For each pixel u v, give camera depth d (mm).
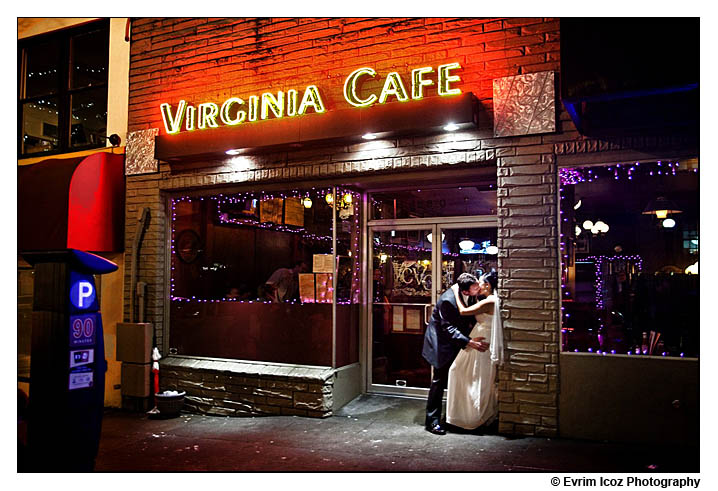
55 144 9391
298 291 7516
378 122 6586
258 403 7387
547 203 6047
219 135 7512
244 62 7852
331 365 7234
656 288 5672
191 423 7141
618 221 5840
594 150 5891
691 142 5539
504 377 6102
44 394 4379
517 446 5672
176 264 8344
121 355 7992
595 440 5750
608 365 5738
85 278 4578
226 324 7949
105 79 8984
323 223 7406
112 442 6285
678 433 5469
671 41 4836
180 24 8336
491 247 7184
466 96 6184
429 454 5531
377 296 7809
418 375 7535
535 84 6137
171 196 8406
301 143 7109
